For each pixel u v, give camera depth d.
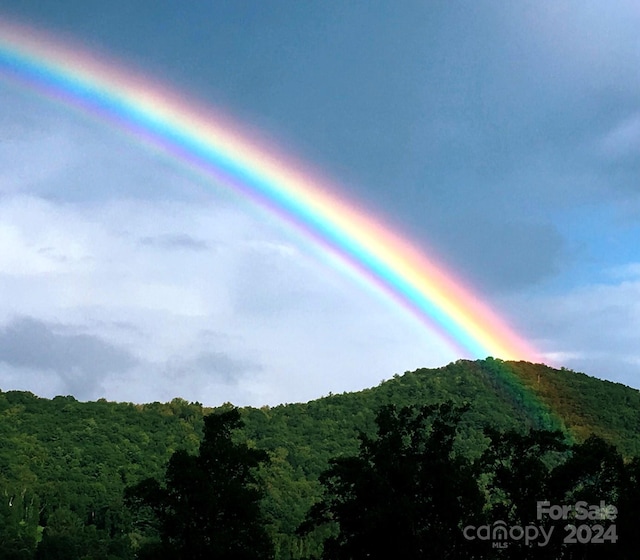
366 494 55.28
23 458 182.88
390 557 53.22
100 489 160.75
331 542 57.12
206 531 57.03
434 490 55.59
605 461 57.72
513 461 58.41
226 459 59.66
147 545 59.66
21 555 113.94
